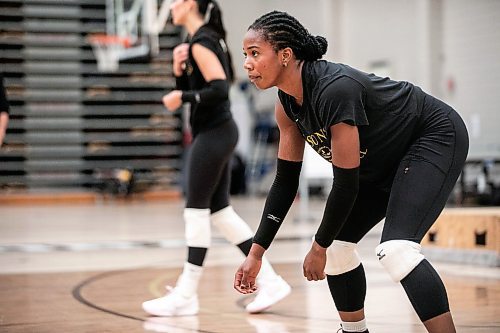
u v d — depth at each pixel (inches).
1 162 690.2
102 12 725.3
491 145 564.7
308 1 718.5
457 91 592.4
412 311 190.5
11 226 440.8
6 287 233.9
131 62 725.3
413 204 124.9
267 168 705.6
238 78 745.0
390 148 128.7
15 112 697.6
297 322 180.1
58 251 325.4
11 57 704.4
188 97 188.5
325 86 121.8
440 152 127.8
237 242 198.8
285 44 124.8
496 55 563.5
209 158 189.8
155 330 172.4
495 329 167.0
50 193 678.5
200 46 192.5
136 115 726.5
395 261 123.0
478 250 268.5
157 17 692.1
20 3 710.5
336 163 121.7
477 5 574.9
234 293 220.8
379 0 652.7
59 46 714.2
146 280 247.0
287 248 323.3
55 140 705.6
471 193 487.5
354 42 679.7
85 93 719.1
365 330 142.4
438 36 603.5
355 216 137.3
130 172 673.0
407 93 129.4
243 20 761.0
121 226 434.3
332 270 139.5
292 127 135.9
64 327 175.9
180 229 414.6
